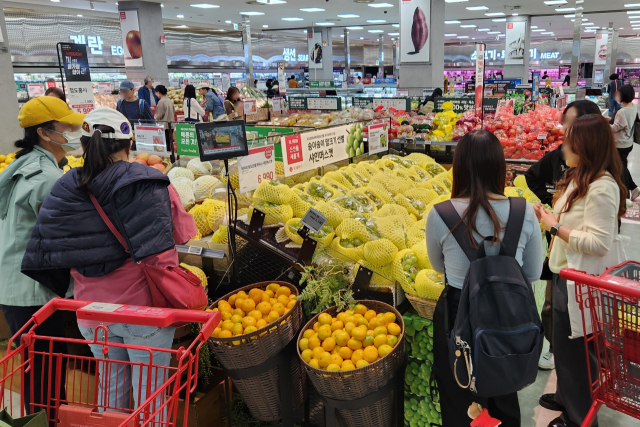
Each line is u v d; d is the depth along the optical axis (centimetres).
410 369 238
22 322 221
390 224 259
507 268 164
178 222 196
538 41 3011
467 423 193
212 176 341
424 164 421
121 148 185
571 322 212
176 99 1136
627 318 165
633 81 2508
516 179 384
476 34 2712
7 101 579
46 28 1229
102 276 182
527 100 1059
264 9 1603
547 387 289
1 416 138
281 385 219
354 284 242
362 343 207
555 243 226
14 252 216
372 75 2622
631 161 997
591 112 266
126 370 192
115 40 1453
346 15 1795
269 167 275
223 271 267
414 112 788
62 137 222
